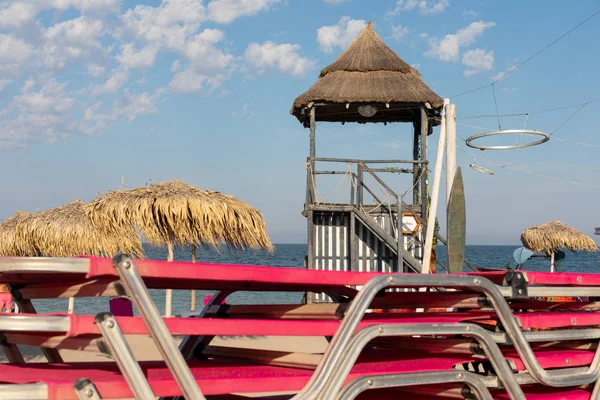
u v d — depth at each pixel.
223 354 3.84
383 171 17.75
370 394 3.70
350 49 18.56
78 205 15.86
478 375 3.47
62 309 27.36
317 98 17.27
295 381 2.90
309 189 17.66
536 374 3.63
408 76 17.91
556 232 23.30
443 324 3.29
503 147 11.11
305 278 3.01
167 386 2.60
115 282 2.66
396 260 17.84
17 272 2.74
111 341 2.42
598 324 4.19
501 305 3.51
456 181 6.70
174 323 2.64
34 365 3.14
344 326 2.95
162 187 13.18
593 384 4.09
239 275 2.83
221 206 13.08
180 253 81.75
